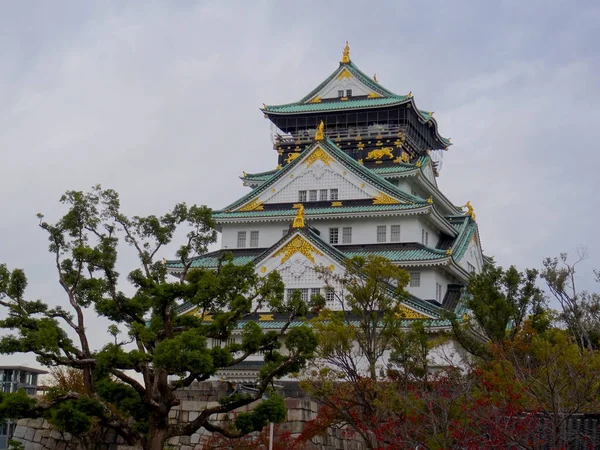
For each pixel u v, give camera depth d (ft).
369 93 333.83
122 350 138.51
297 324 249.14
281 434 167.63
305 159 294.66
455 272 276.00
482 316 184.85
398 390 162.61
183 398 193.16
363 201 284.61
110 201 151.53
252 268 154.10
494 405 127.13
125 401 148.25
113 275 147.64
